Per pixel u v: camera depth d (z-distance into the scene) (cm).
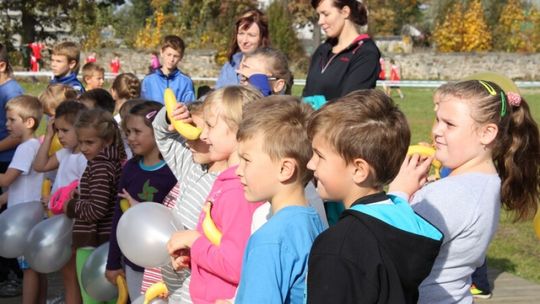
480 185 290
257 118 269
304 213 261
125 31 4238
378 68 482
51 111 650
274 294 244
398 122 246
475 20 4138
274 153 265
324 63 496
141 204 364
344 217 237
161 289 355
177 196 392
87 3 3534
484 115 292
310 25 4259
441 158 299
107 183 452
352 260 226
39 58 3158
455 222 284
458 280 291
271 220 259
